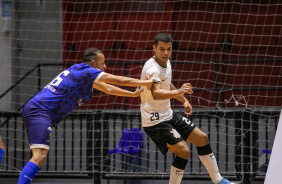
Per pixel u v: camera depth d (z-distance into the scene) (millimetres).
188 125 9633
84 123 15578
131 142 12688
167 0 20109
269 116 11773
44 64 18078
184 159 9461
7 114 13062
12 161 15023
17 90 20031
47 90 9086
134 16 20422
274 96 19422
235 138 11898
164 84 9430
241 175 11859
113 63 17172
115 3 20516
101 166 12273
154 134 9531
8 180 14000
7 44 19531
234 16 19766
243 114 11836
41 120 8852
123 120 12539
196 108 18734
